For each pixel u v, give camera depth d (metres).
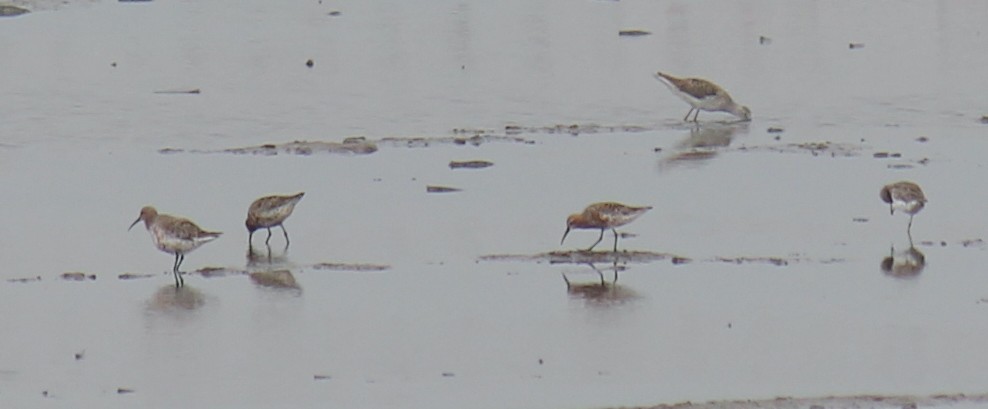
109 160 28.89
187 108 33.53
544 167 28.20
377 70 37.88
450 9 46.88
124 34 42.72
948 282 21.55
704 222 24.52
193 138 30.84
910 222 23.92
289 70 37.88
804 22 44.53
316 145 29.83
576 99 34.50
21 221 24.69
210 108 33.56
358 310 20.48
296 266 22.36
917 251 22.97
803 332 19.62
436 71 37.69
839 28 43.53
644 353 18.95
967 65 38.19
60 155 29.31
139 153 29.48
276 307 20.59
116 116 32.72
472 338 19.47
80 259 22.72
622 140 30.59
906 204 23.80
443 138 30.66
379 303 20.77
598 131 31.45
